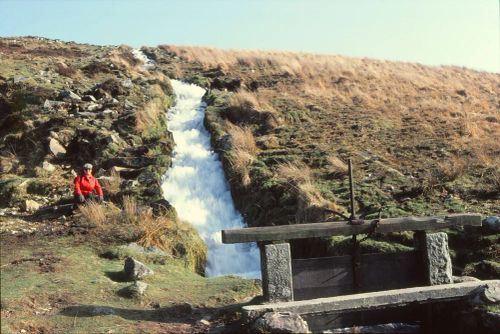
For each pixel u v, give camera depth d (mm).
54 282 8406
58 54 28500
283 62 28891
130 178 15031
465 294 6871
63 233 11312
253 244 12531
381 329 7074
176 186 14945
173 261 10531
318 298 6934
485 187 12148
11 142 16953
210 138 17688
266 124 17969
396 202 11961
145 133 17656
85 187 13094
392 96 22547
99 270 9328
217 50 33406
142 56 31094
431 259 7375
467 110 19641
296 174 13633
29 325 6680
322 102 20969
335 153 15312
